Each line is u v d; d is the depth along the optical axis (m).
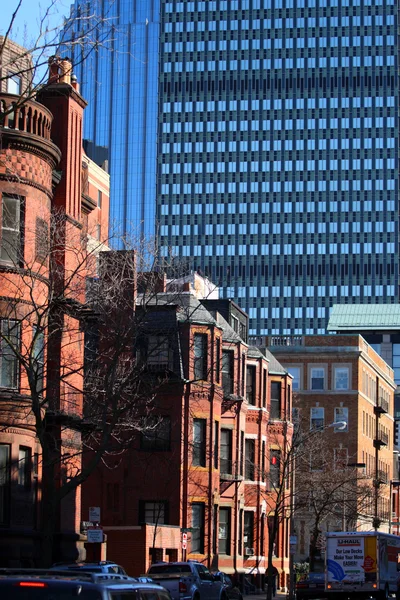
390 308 184.50
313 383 129.00
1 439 47.12
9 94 49.06
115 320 51.62
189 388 71.12
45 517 37.69
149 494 71.06
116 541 64.94
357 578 66.00
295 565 99.19
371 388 136.75
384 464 143.00
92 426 51.94
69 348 50.72
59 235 51.94
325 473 95.25
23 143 49.19
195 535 72.44
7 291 47.41
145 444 71.62
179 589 47.56
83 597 18.47
